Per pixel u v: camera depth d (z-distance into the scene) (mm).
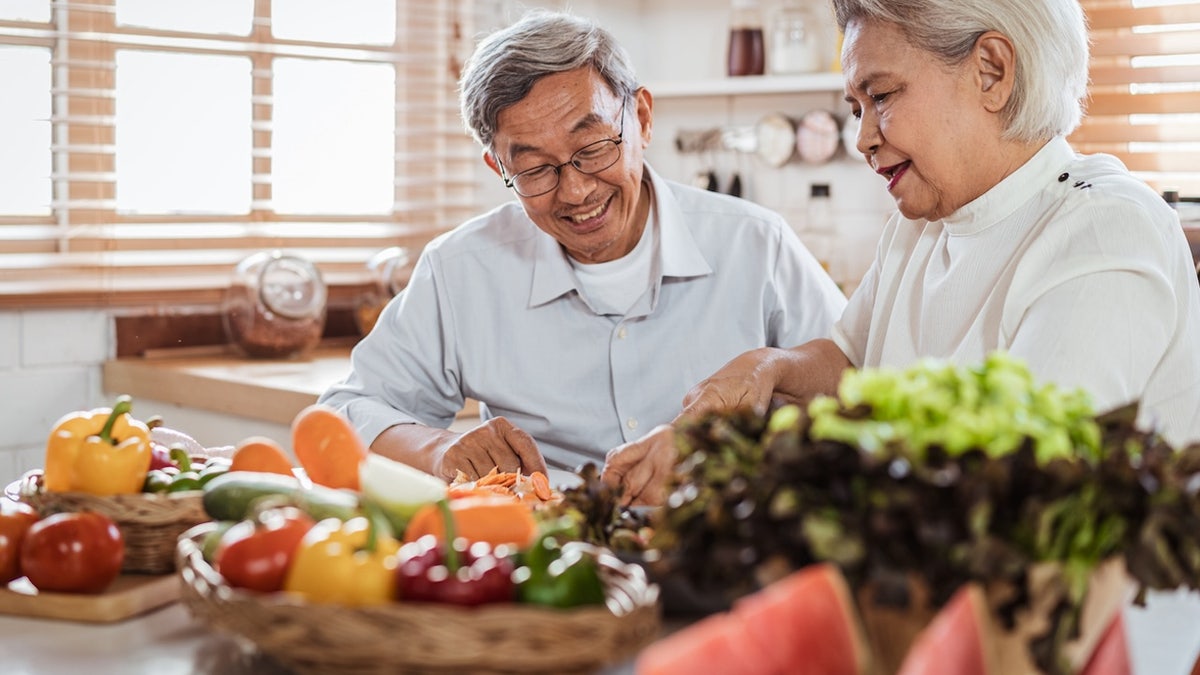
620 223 2082
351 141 3578
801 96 3529
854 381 971
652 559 1157
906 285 1859
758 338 2277
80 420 1348
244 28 3336
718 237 2303
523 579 996
